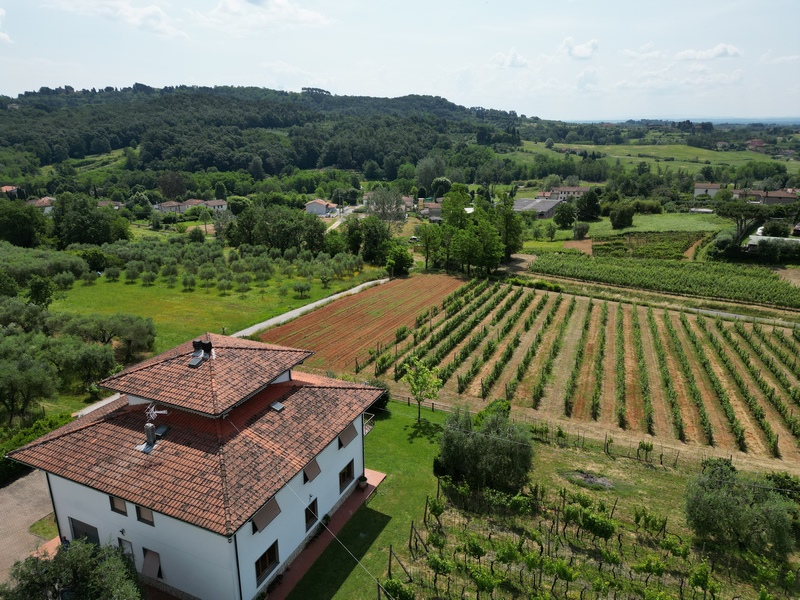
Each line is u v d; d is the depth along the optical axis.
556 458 38.69
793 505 29.55
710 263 101.50
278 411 28.08
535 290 89.25
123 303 77.25
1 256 87.75
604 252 116.38
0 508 30.36
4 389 37.97
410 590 23.47
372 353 58.88
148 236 143.75
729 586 26.39
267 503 23.70
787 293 80.44
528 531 30.08
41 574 19.98
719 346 60.53
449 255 106.62
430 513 31.02
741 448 40.78
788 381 51.94
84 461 24.77
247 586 23.22
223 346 29.95
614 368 55.84
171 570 24.12
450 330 66.62
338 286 91.38
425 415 44.81
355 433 31.05
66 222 117.12
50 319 57.12
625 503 33.22
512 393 49.75
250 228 124.50
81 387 47.62
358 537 28.89
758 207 108.88
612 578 26.56
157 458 24.19
